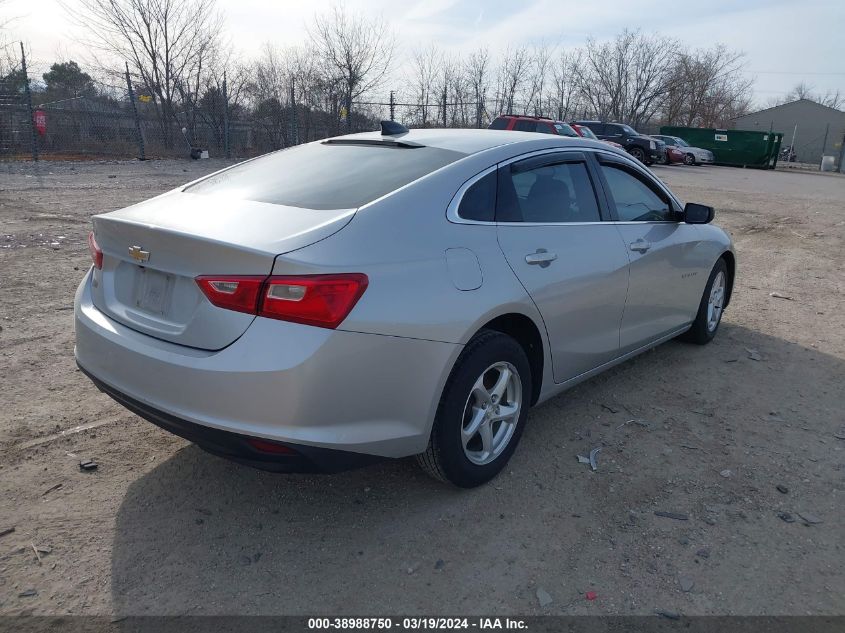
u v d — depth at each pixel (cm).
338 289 241
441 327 269
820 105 6512
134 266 282
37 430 352
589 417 393
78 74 2428
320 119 2520
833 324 595
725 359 495
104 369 281
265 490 310
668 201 447
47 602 237
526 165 339
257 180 328
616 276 375
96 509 290
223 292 243
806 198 1823
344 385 246
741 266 849
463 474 300
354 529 284
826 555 275
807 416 403
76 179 1456
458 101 2984
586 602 246
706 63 5706
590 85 4878
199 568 258
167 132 2259
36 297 571
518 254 312
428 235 279
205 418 245
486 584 254
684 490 319
